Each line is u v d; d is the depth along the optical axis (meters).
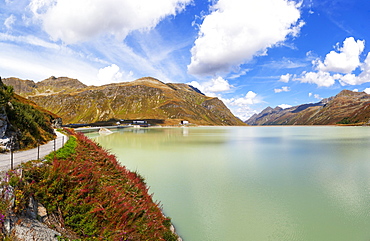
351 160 38.66
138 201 14.80
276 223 16.19
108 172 17.31
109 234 9.59
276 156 42.97
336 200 20.22
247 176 27.89
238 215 17.41
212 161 37.28
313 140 79.25
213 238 14.28
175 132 138.12
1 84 25.91
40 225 7.85
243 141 76.12
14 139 18.22
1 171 9.70
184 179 26.42
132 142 68.88
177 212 17.81
